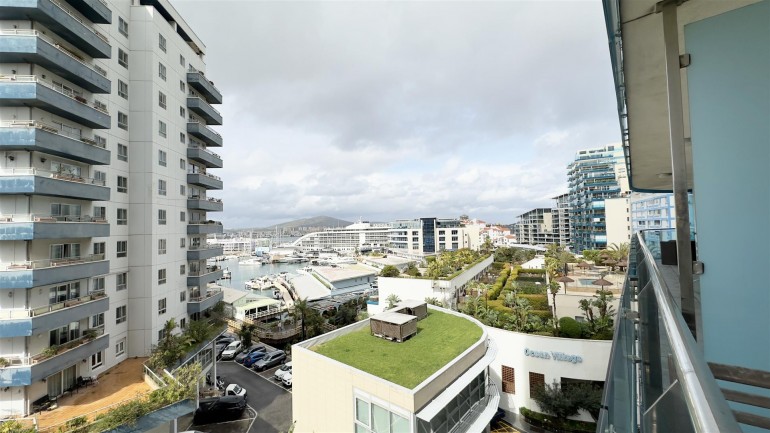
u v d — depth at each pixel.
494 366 25.25
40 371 16.30
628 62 5.03
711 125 3.54
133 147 24.17
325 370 15.57
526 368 23.78
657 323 2.77
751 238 3.31
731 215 3.40
